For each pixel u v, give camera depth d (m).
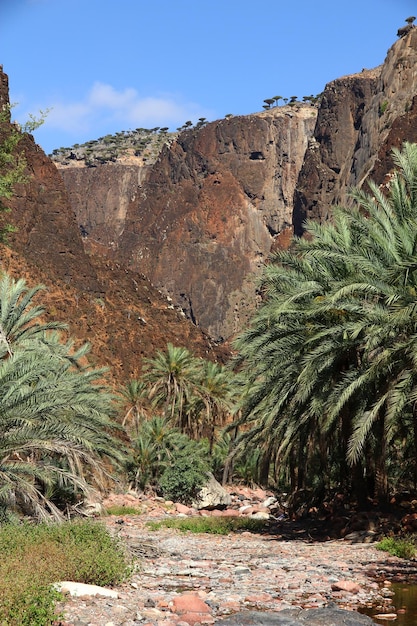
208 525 28.09
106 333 85.25
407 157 20.70
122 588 13.27
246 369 25.81
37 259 94.00
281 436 25.78
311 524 27.12
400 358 19.95
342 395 20.00
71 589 11.84
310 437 25.39
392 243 20.20
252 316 25.34
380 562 17.75
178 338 105.44
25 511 22.19
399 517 23.05
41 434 20.84
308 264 22.50
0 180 36.72
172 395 52.19
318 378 21.97
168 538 24.25
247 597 12.87
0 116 37.50
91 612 10.84
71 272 97.88
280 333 22.47
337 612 11.00
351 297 20.36
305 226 22.70
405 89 179.38
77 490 25.92
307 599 13.02
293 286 22.48
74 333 78.19
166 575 15.45
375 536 22.17
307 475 31.12
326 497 29.59
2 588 10.12
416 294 19.50
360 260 19.86
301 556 19.22
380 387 21.52
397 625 11.25
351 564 17.45
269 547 21.61
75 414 24.23
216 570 16.34
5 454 20.94
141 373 84.19
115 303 100.19
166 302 116.56
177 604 11.74
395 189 20.44
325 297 20.91
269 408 24.19
